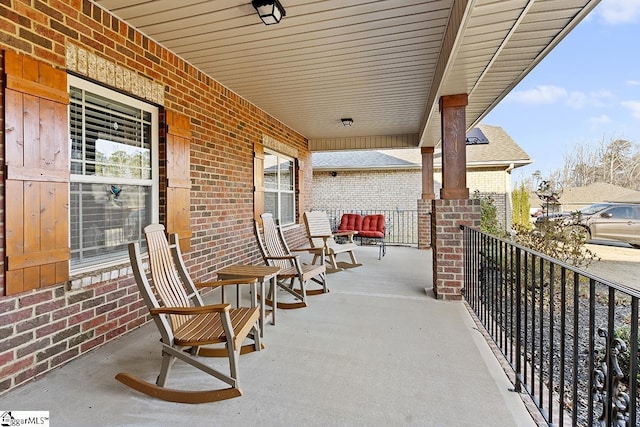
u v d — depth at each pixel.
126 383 2.02
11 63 1.99
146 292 1.97
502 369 2.26
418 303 3.65
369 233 7.70
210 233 4.08
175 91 3.44
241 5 2.58
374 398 1.92
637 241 7.68
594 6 2.23
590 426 1.35
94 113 2.70
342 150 8.01
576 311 1.42
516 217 10.19
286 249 4.16
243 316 2.29
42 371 2.16
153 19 2.78
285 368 2.25
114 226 2.88
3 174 1.96
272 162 6.27
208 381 2.10
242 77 4.07
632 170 15.68
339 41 3.16
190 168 3.69
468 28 2.35
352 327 2.96
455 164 3.80
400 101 5.06
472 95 4.04
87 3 2.49
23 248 2.05
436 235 3.83
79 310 2.42
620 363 1.97
